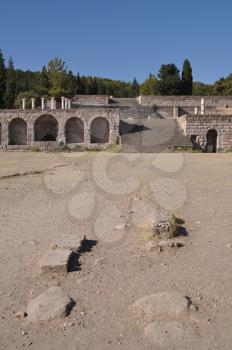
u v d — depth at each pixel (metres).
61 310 4.96
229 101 66.81
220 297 5.25
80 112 48.81
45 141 48.44
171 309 4.88
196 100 66.75
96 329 4.61
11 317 4.95
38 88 79.06
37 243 7.78
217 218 9.32
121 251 7.16
